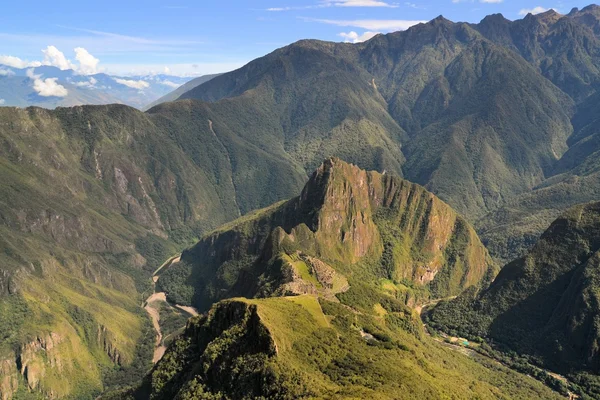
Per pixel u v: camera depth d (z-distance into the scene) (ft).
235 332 404.16
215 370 388.57
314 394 332.19
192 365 437.17
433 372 451.53
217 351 398.01
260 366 363.15
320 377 369.30
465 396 417.49
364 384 360.28
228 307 441.68
